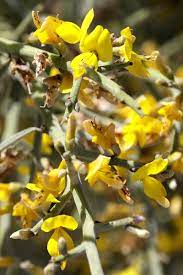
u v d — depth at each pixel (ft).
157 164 0.85
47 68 1.00
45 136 1.13
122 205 1.36
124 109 1.05
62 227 0.84
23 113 1.33
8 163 1.04
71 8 1.54
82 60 0.85
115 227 0.82
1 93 1.30
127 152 0.94
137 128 0.96
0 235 1.18
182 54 1.60
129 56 0.86
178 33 1.70
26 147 1.11
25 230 0.83
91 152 0.86
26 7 1.43
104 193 1.38
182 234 1.58
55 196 0.84
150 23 1.64
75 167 0.82
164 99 1.08
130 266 1.49
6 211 1.00
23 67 0.98
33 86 1.03
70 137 0.85
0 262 1.17
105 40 0.85
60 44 0.89
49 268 0.82
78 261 1.60
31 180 1.02
